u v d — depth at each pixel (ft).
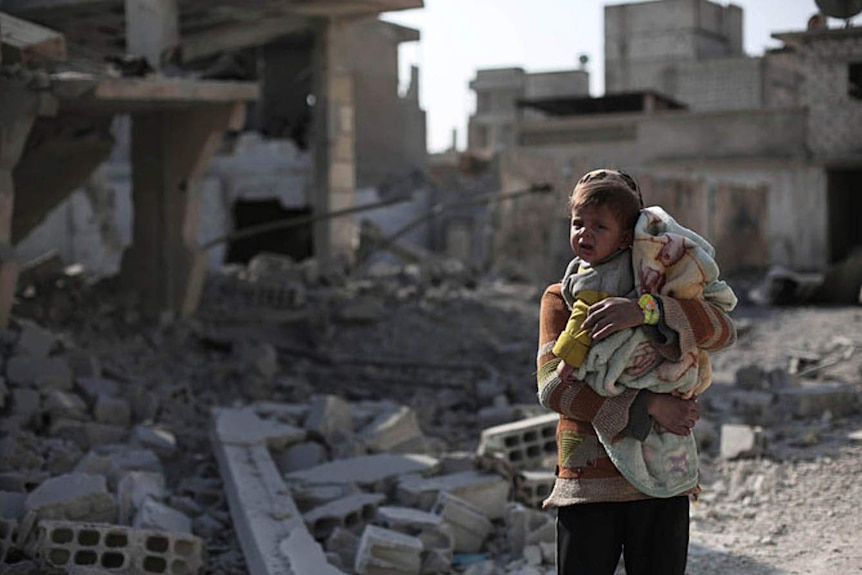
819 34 82.23
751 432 22.08
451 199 100.07
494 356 38.37
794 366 35.12
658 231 9.34
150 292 39.29
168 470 22.02
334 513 17.70
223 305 42.45
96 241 77.10
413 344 40.27
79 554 15.35
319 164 59.11
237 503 17.90
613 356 9.09
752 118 91.35
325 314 42.29
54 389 25.05
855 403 27.27
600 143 96.63
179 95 32.78
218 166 85.56
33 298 37.65
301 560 15.11
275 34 59.93
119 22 49.34
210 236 85.61
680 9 133.49
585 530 9.45
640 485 9.15
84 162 39.58
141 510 16.80
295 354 37.76
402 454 22.52
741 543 16.67
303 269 50.29
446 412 30.37
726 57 131.13
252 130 89.51
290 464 21.56
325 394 32.99
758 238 91.35
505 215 70.44
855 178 98.22
